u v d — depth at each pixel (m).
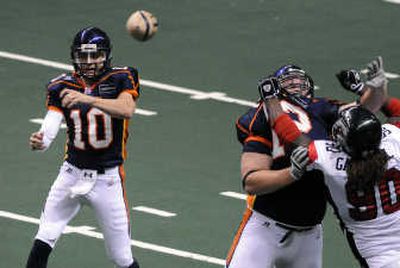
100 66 25.39
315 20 46.41
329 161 21.47
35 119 37.66
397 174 21.72
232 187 32.72
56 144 35.66
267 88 21.92
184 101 39.25
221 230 30.05
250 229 22.88
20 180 33.12
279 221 22.61
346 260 28.48
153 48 43.84
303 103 22.70
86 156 25.52
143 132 36.56
